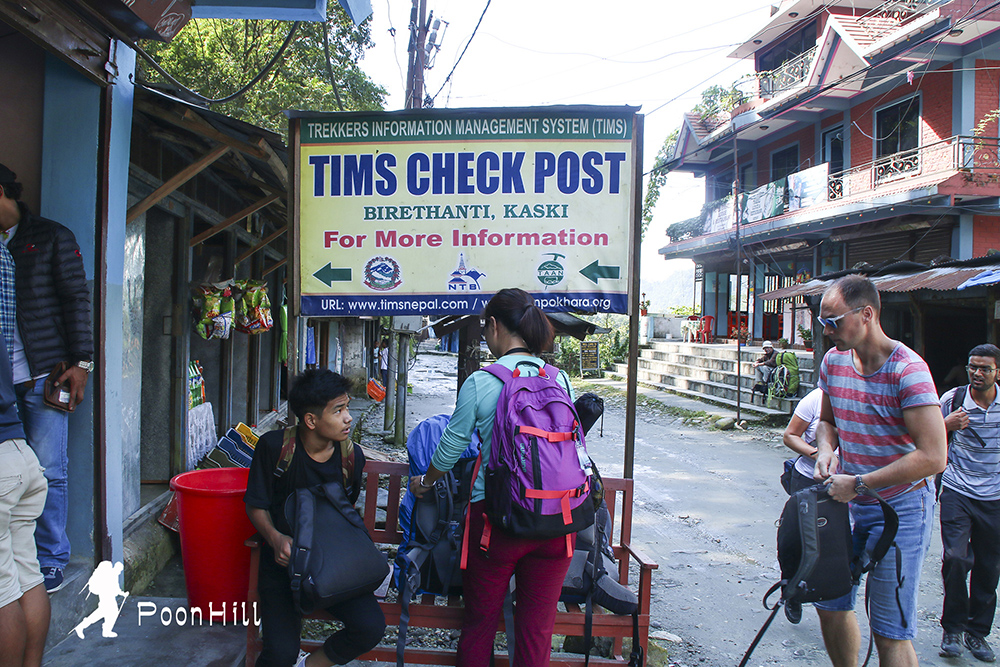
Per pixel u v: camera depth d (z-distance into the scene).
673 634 4.19
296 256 3.74
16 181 3.13
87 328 3.18
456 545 2.91
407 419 13.62
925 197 13.24
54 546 3.13
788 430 3.91
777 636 4.23
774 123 18.50
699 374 18.20
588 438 11.90
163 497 5.03
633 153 3.71
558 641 3.83
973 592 3.98
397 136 3.71
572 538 2.57
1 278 2.95
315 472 2.72
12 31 3.43
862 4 17.62
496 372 2.62
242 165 5.33
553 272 3.72
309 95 14.20
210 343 6.92
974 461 3.96
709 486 8.41
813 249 18.42
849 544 2.77
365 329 18.77
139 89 3.89
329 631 3.82
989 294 8.98
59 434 3.16
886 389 2.86
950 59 14.03
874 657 3.98
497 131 3.70
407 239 3.73
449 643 3.79
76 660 3.02
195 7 4.04
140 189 4.63
